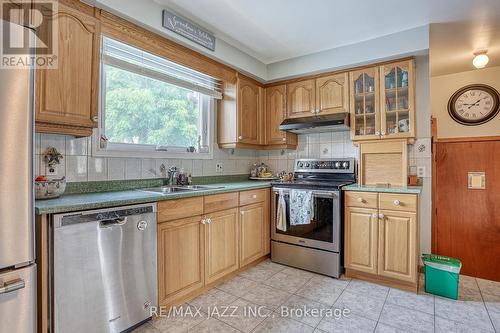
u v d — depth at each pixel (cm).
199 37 246
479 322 187
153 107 251
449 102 360
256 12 224
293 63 319
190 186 265
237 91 304
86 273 148
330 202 262
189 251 208
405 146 267
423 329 179
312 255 273
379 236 244
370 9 219
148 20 205
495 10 219
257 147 343
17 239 111
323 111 308
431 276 229
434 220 322
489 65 333
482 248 302
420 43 245
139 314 174
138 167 235
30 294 115
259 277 260
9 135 108
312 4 212
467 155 311
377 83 276
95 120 180
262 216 292
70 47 167
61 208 138
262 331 177
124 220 165
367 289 237
